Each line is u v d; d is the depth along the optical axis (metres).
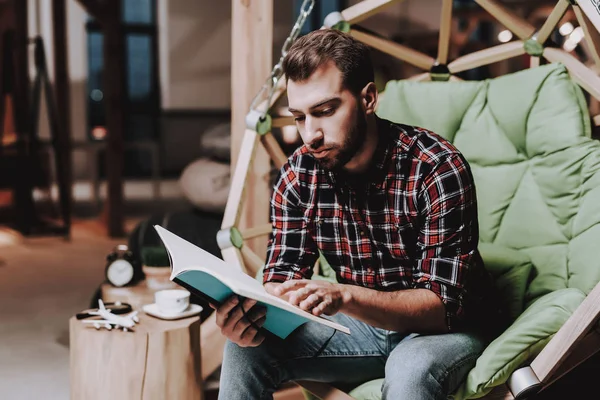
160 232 1.52
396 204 1.59
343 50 1.48
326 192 1.66
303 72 1.47
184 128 9.21
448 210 1.53
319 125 1.49
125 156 9.05
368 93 1.53
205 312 2.62
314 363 1.67
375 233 1.63
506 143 2.03
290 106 1.52
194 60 9.13
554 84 1.98
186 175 3.64
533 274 1.91
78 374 2.00
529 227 1.95
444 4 2.20
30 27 8.30
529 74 2.03
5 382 2.72
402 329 1.52
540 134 1.96
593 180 1.85
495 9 2.17
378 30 8.69
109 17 5.62
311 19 8.84
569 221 1.89
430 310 1.50
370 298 1.48
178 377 2.01
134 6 8.95
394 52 2.33
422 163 1.55
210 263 1.47
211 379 2.54
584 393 2.20
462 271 1.53
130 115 9.05
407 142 1.58
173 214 3.52
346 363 1.68
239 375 1.62
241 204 2.18
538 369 1.49
